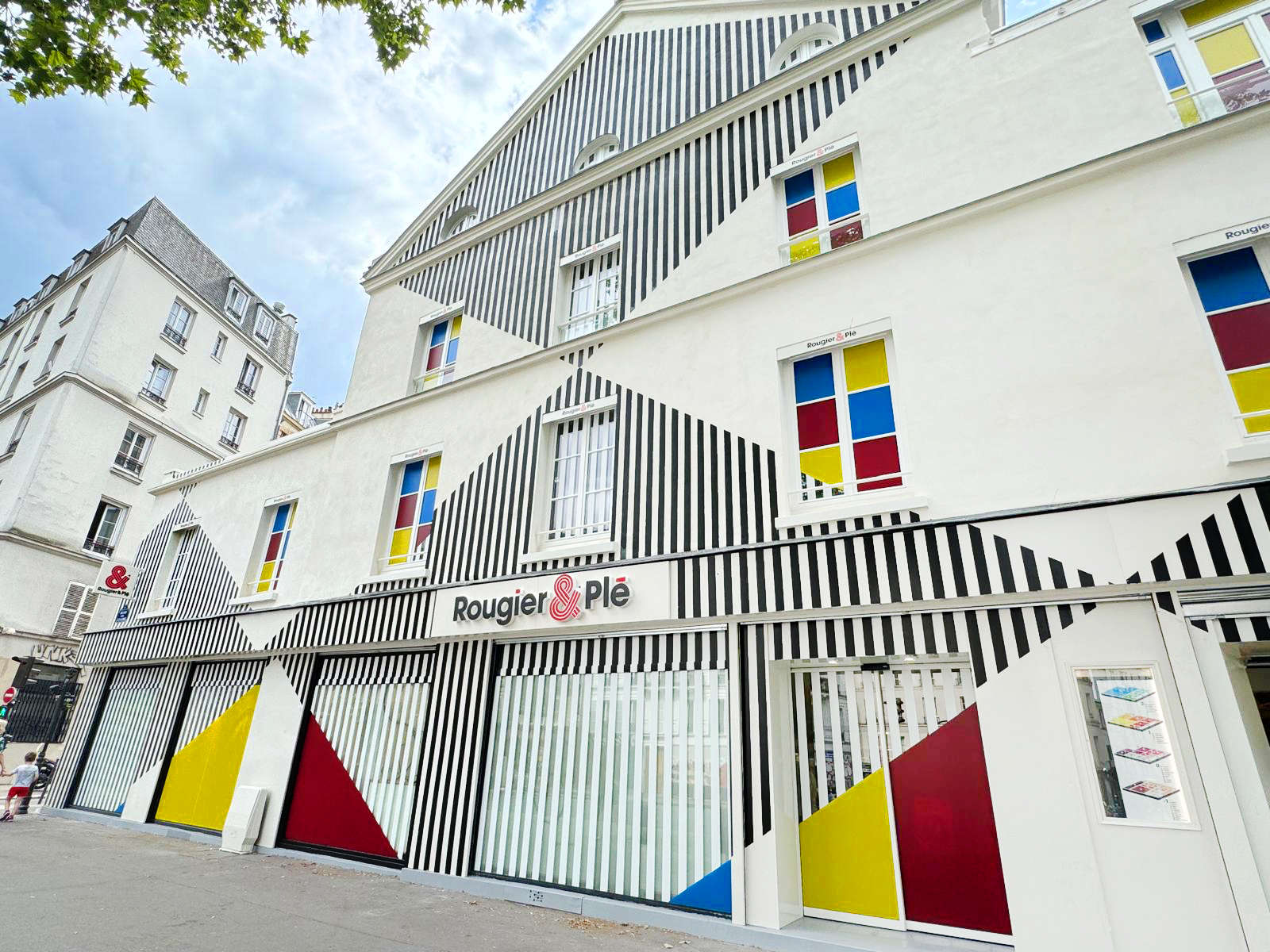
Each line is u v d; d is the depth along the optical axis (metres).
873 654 5.82
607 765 7.03
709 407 7.50
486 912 6.44
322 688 9.91
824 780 6.16
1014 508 5.44
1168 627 4.73
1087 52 6.73
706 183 8.83
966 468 5.78
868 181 7.50
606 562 7.32
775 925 5.51
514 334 10.12
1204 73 6.25
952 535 5.54
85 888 6.86
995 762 5.05
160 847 9.36
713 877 6.05
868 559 5.85
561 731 7.50
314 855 8.84
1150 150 5.78
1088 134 6.39
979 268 6.33
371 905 6.56
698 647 6.77
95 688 13.72
